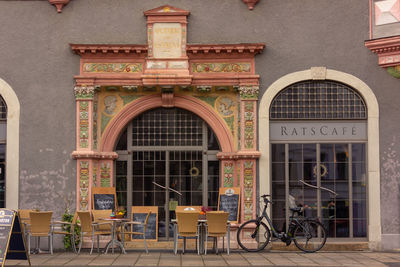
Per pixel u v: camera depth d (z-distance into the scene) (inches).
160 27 494.9
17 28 495.5
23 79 492.4
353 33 493.7
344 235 489.4
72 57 493.7
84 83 488.1
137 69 493.4
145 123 512.4
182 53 493.0
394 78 489.1
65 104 491.2
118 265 392.5
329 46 494.0
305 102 498.9
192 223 438.6
